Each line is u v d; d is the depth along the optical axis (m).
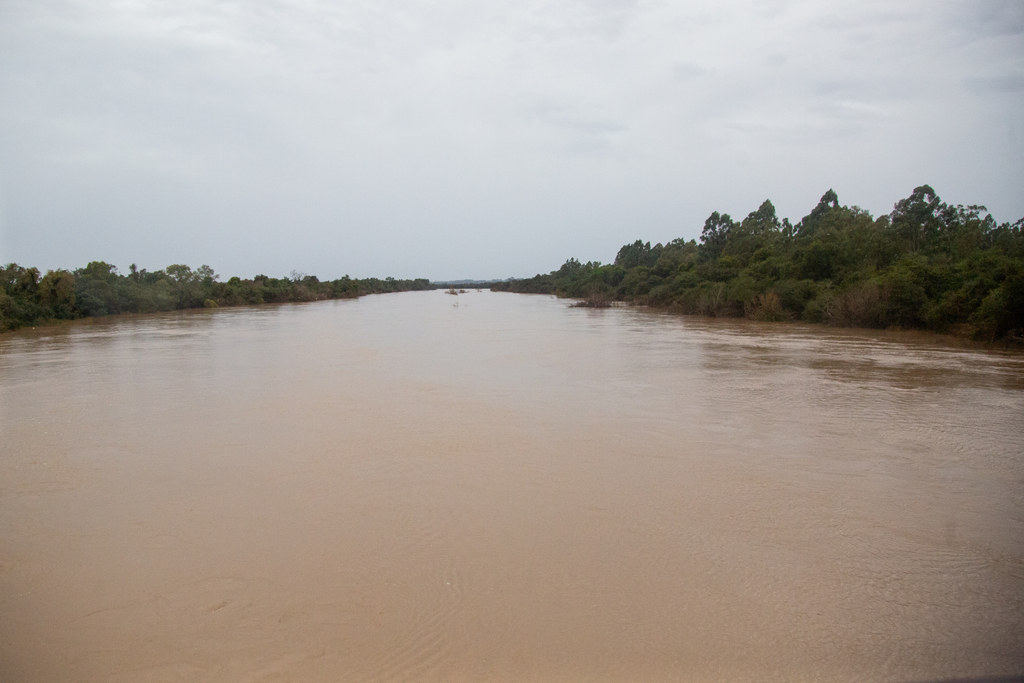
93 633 5.11
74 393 15.55
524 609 5.38
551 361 21.34
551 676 4.48
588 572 6.04
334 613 5.36
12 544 6.82
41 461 9.84
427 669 4.58
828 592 5.65
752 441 10.70
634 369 19.17
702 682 4.40
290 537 6.91
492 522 7.27
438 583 5.84
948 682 4.40
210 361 21.78
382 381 17.31
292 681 4.46
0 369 19.83
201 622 5.25
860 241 42.12
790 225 64.00
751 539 6.78
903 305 31.58
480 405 13.88
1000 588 5.73
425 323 42.25
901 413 12.76
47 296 42.78
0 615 5.40
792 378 17.12
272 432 11.55
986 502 7.86
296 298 88.88
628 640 4.91
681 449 10.23
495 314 53.66
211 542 6.80
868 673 4.51
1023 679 4.41
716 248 72.69
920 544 6.65
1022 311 23.95
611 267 88.88
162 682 4.47
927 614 5.29
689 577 5.93
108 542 6.84
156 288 60.06
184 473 9.20
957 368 18.77
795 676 4.48
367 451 10.24
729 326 36.22
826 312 35.75
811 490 8.29
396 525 7.20
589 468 9.25
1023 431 11.28
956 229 41.62
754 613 5.30
